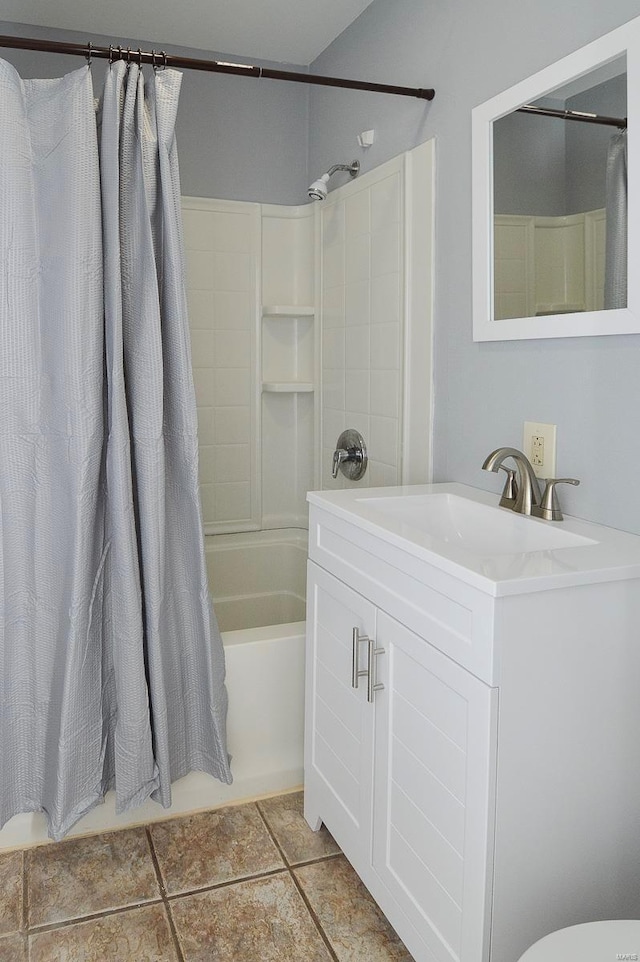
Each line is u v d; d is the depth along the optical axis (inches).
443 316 85.8
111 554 75.0
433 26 85.6
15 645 74.6
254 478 128.9
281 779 89.3
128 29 108.9
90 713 74.7
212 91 119.0
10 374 70.7
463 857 52.6
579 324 63.9
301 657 87.7
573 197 64.2
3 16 104.5
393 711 61.9
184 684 81.5
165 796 78.1
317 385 121.8
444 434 86.7
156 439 73.7
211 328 123.0
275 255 126.6
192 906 70.9
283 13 104.0
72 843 80.3
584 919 54.3
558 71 64.7
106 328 72.2
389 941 66.7
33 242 70.1
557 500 65.9
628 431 60.9
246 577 126.1
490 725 48.8
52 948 65.8
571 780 52.3
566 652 50.6
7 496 72.2
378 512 67.5
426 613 55.9
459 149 81.4
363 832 68.6
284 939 66.9
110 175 70.1
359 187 104.3
